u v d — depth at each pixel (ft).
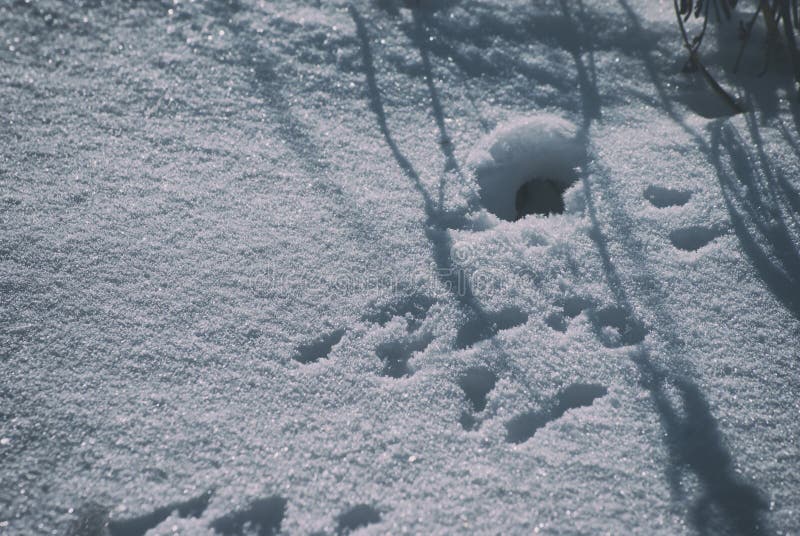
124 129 6.95
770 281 5.98
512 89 7.70
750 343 5.57
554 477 4.80
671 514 4.64
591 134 7.23
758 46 8.14
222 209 6.40
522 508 4.64
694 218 6.46
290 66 7.75
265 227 6.30
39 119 6.91
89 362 5.31
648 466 4.87
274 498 4.66
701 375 5.37
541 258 6.17
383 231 6.33
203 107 7.23
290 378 5.31
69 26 7.82
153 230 6.19
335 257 6.11
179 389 5.20
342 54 7.93
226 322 5.62
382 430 5.03
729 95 7.63
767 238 6.28
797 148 6.95
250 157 6.84
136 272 5.89
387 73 7.77
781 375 5.38
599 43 8.27
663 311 5.78
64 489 4.66
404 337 5.64
